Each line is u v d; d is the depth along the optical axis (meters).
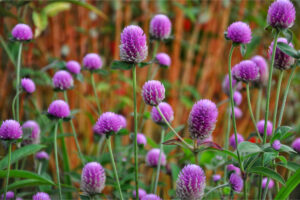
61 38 1.55
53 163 1.22
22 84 0.98
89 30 1.62
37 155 1.01
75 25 1.60
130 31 0.84
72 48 1.57
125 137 1.41
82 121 1.43
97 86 1.54
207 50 1.79
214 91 1.76
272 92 1.46
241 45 0.83
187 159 0.99
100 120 0.84
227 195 0.96
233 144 0.97
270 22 0.83
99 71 1.03
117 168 1.03
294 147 0.90
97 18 1.65
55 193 0.96
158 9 1.70
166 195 1.03
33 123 0.98
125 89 1.61
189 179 0.81
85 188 0.86
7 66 1.24
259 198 0.85
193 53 1.80
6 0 1.16
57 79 1.00
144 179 1.23
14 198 0.94
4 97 1.21
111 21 1.69
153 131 1.52
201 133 0.82
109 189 1.15
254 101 1.52
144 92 0.83
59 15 1.53
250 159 0.85
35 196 0.87
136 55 0.84
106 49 1.69
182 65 1.84
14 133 0.85
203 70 1.76
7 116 1.17
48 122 1.10
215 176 0.97
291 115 1.52
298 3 1.48
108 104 1.55
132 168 1.00
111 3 1.66
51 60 1.20
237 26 0.83
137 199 0.83
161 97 0.83
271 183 0.97
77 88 1.45
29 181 0.88
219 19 1.76
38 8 1.26
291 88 1.55
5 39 1.28
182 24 1.72
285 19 0.82
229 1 1.71
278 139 0.82
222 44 1.76
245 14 1.68
